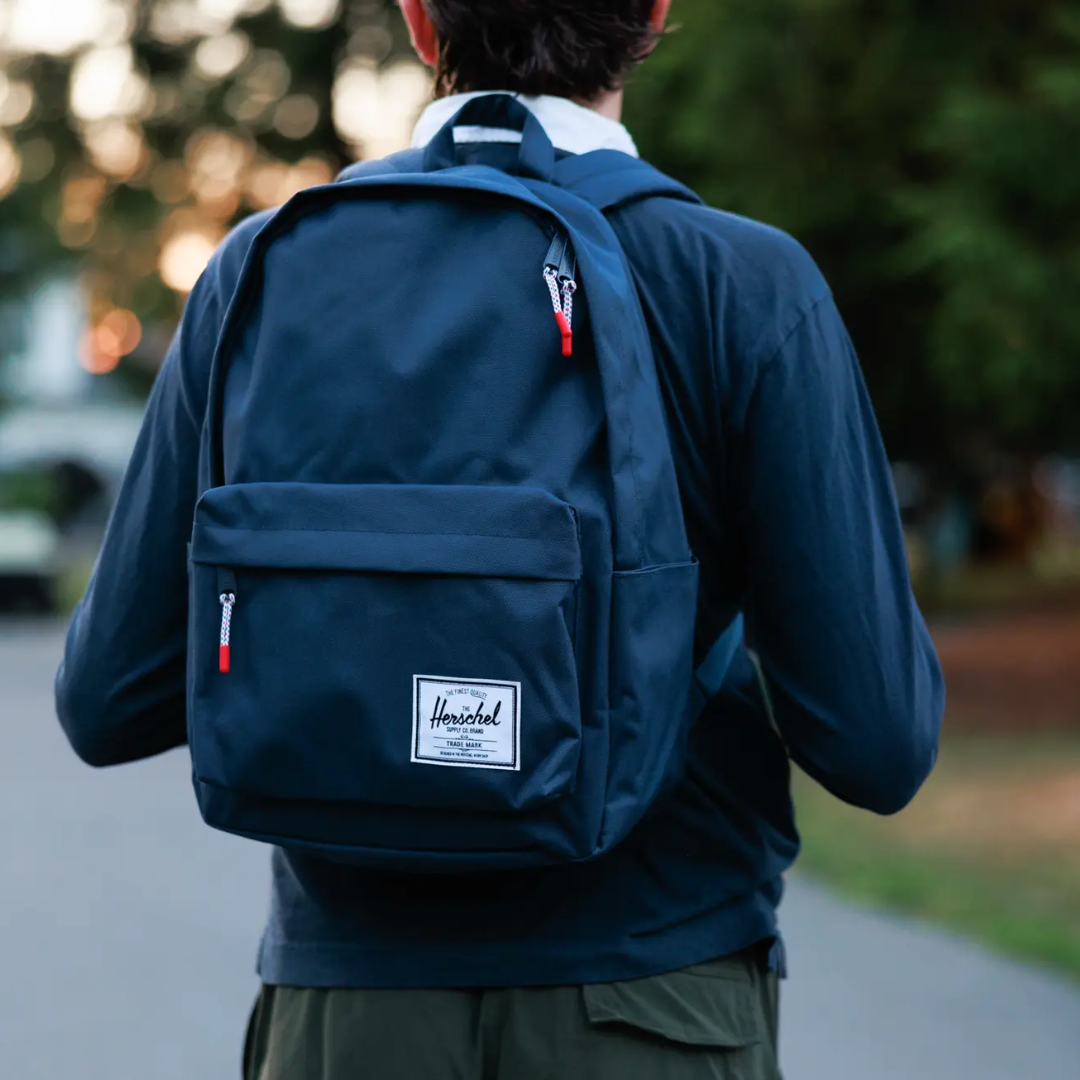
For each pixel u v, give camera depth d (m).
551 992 1.76
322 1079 1.81
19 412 44.56
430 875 1.79
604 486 1.69
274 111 18.36
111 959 6.21
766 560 1.82
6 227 23.03
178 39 18.73
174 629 1.97
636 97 10.95
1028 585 29.47
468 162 1.93
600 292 1.71
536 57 1.93
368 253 1.75
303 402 1.73
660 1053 1.77
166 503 1.95
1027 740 12.72
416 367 1.69
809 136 11.27
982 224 10.28
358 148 18.50
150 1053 5.15
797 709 1.82
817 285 1.85
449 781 1.64
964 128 10.27
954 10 10.77
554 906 1.77
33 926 6.70
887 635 1.79
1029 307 10.30
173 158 18.67
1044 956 6.22
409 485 1.68
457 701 1.64
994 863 8.05
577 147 1.93
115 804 9.59
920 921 6.90
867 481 1.83
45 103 18.97
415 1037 1.77
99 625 1.97
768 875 1.89
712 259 1.84
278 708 1.68
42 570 25.62
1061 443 13.52
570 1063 1.75
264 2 18.20
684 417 1.82
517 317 1.71
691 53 10.73
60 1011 5.56
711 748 1.88
